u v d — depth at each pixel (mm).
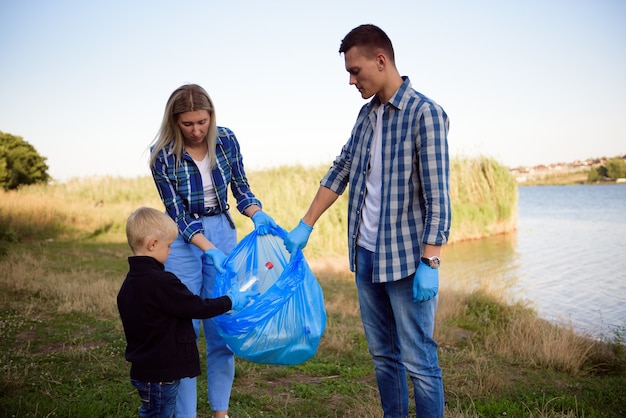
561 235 18156
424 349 2939
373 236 3047
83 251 12844
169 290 2621
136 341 2660
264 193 16500
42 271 9055
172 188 3232
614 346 5848
